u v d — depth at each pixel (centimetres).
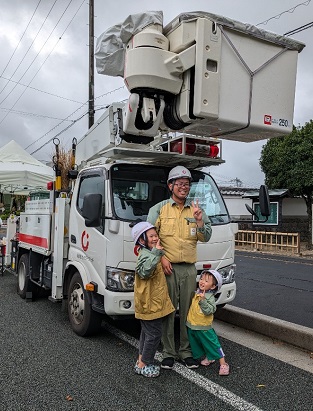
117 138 489
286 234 1730
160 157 464
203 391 364
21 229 788
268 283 957
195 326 407
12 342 498
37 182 952
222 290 484
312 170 1767
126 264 439
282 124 453
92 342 498
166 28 437
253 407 335
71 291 538
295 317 628
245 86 430
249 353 462
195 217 404
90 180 526
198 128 455
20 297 764
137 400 347
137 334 530
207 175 541
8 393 359
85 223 475
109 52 480
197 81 408
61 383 380
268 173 1998
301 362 434
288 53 459
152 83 418
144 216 464
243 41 429
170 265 410
